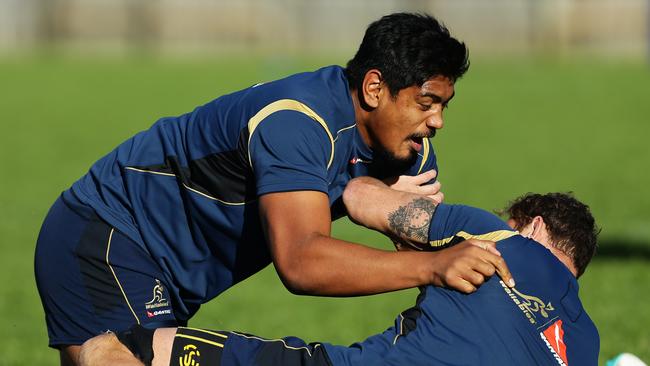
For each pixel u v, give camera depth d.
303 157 14.59
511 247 14.32
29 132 82.75
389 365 13.88
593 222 15.33
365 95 15.20
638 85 112.12
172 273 16.67
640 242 41.06
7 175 62.09
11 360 26.27
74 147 74.44
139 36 175.25
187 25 176.12
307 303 32.81
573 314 14.28
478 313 13.88
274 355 14.26
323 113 15.05
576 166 65.38
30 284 36.06
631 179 59.56
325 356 14.05
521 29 173.62
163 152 16.45
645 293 32.31
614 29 169.62
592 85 113.38
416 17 15.13
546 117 91.62
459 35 174.88
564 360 14.05
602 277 34.50
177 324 17.14
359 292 13.95
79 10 175.00
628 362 18.81
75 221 16.75
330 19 178.75
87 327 16.62
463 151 73.00
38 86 115.31
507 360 13.78
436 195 16.48
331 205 16.16
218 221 16.05
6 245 42.97
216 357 14.35
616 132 81.69
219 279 16.78
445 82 15.06
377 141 15.55
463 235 14.59
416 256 13.98
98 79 120.62
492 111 96.25
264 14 178.00
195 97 101.31
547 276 14.18
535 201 15.35
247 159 15.20
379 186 15.39
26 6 174.62
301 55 148.00
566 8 171.75
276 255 14.23
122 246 16.56
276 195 14.43
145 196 16.52
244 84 110.06
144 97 103.19
